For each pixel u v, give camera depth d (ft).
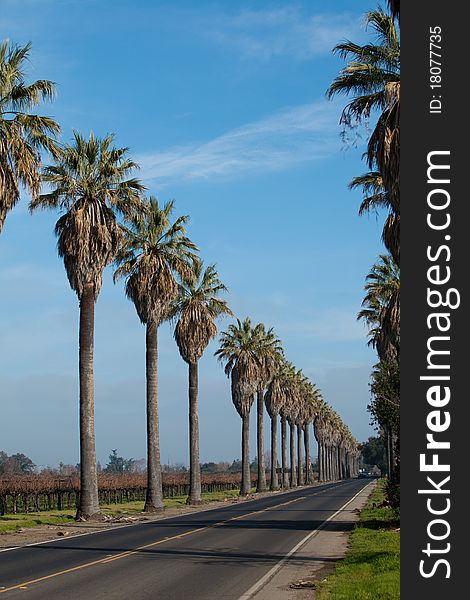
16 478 210.38
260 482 292.20
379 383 118.11
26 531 103.50
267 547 77.77
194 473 187.83
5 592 49.08
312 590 50.08
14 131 88.94
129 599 46.44
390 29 70.69
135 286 152.25
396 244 74.33
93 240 122.21
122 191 126.52
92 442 126.21
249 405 253.44
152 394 155.33
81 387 126.62
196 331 185.88
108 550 75.92
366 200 96.78
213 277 188.96
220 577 56.29
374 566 58.13
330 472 619.26
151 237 153.38
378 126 69.67
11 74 90.89
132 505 202.69
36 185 91.66
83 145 125.29
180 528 103.86
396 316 132.05
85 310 126.93
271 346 277.03
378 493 226.99
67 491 191.21
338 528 102.27
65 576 56.85
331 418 596.70
